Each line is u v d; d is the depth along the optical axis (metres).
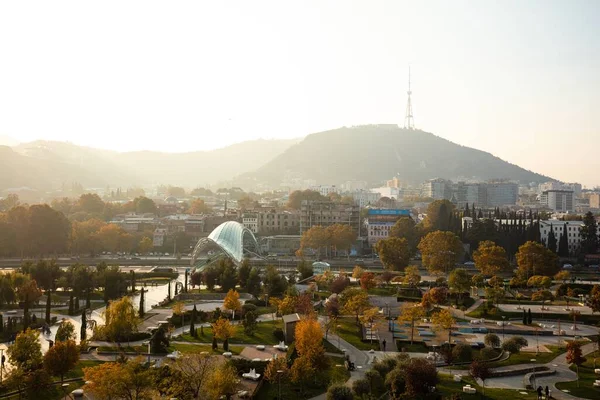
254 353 177.88
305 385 151.25
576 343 170.62
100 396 124.31
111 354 173.38
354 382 142.50
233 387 133.75
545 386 158.50
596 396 150.88
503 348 189.38
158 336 175.62
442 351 180.88
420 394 139.62
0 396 139.75
